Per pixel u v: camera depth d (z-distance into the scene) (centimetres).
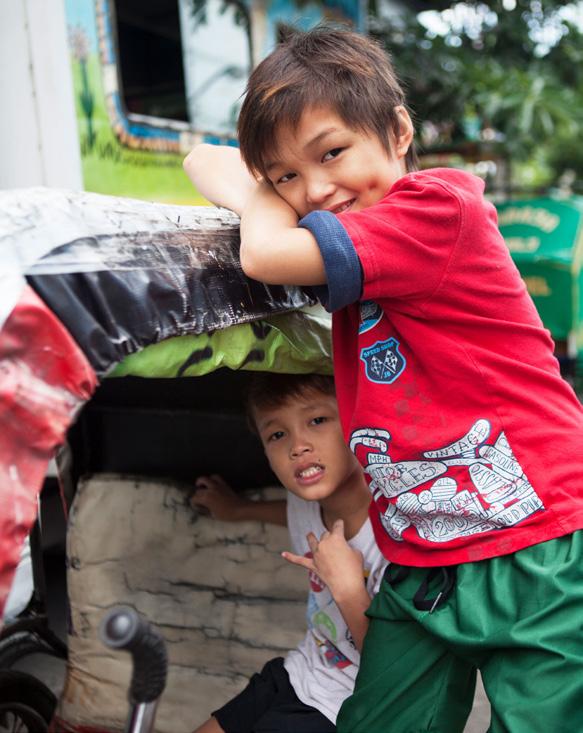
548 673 122
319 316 159
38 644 196
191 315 118
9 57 275
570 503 132
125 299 107
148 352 114
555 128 710
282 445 171
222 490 210
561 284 575
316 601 178
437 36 718
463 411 137
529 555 130
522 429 136
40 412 94
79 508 198
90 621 194
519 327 141
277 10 453
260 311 135
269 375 170
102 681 191
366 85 138
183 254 122
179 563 205
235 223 149
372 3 719
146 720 90
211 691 197
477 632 129
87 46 293
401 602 143
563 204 615
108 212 115
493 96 671
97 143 299
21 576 183
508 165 820
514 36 744
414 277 130
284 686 171
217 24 404
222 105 412
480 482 136
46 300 98
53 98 278
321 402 168
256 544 206
